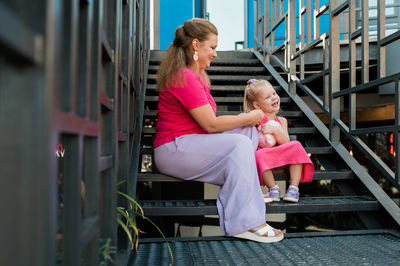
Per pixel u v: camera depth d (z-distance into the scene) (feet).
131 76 6.40
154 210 6.15
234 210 5.64
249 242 5.62
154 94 12.44
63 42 1.78
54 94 1.36
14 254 1.27
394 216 6.24
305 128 9.84
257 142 6.72
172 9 26.03
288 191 6.55
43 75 1.30
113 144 3.55
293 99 11.50
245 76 13.48
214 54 6.45
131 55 6.46
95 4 2.63
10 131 1.28
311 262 4.68
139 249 5.25
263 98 7.24
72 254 1.96
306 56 14.24
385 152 19.24
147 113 10.08
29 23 1.30
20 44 1.14
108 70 3.63
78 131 1.91
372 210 6.68
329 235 5.99
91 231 2.34
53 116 1.35
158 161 6.33
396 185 6.49
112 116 3.56
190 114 5.95
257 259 4.80
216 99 11.49
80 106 2.22
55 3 1.38
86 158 2.57
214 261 4.71
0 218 1.26
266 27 15.26
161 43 25.96
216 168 5.92
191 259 4.80
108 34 3.67
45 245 1.30
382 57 7.20
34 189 1.29
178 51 6.20
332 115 8.96
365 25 7.74
